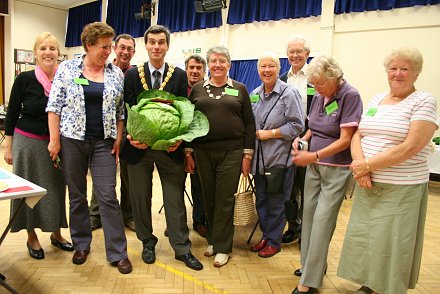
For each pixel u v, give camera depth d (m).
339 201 2.05
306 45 2.87
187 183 5.22
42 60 2.38
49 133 2.41
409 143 1.70
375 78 5.46
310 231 2.20
